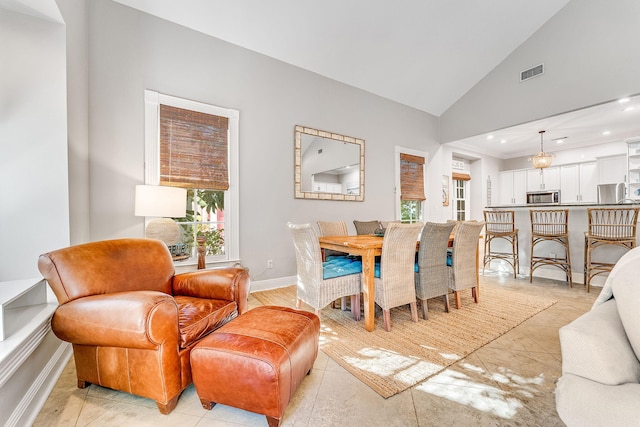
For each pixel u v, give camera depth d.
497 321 2.44
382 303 2.28
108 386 1.39
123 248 1.73
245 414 1.34
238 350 1.24
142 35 2.72
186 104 2.94
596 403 0.70
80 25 2.24
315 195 3.92
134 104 2.67
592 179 6.11
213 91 3.12
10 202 1.79
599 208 3.25
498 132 5.20
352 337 2.15
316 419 1.30
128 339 1.22
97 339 1.27
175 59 2.89
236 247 3.25
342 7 3.09
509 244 4.39
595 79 3.67
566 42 3.93
